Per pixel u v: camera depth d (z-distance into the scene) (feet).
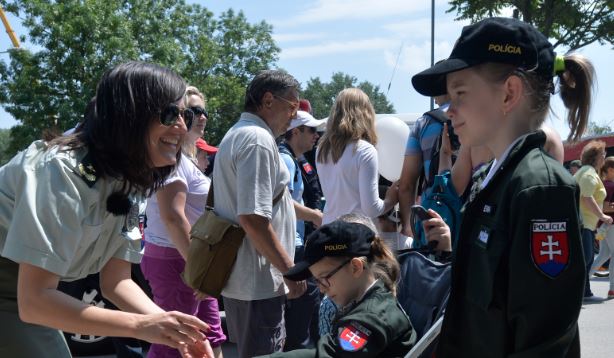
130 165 6.96
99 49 86.53
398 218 15.06
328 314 10.71
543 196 5.17
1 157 93.76
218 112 134.82
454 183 9.34
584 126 6.38
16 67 87.10
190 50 126.82
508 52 5.66
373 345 7.95
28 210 6.67
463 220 5.80
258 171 10.52
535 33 5.85
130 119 6.77
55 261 6.71
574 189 5.24
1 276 7.55
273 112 11.37
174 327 6.98
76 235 6.86
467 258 5.73
